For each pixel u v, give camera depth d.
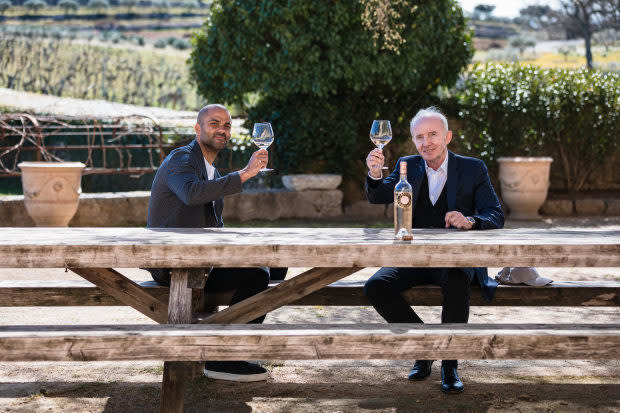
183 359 2.61
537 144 11.82
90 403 3.10
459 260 2.77
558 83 11.73
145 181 13.62
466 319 3.30
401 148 11.39
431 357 2.66
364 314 4.85
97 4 46.12
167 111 15.62
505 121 11.55
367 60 10.15
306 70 10.32
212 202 3.71
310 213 10.67
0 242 2.77
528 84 11.62
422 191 3.73
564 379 3.49
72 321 4.53
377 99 11.30
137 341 2.60
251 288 3.36
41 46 27.64
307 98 11.00
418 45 10.38
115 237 2.99
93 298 3.62
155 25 44.47
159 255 2.73
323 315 4.80
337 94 11.21
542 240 2.90
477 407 3.05
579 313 4.94
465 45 11.29
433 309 5.07
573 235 3.12
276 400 3.15
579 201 11.30
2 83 22.33
